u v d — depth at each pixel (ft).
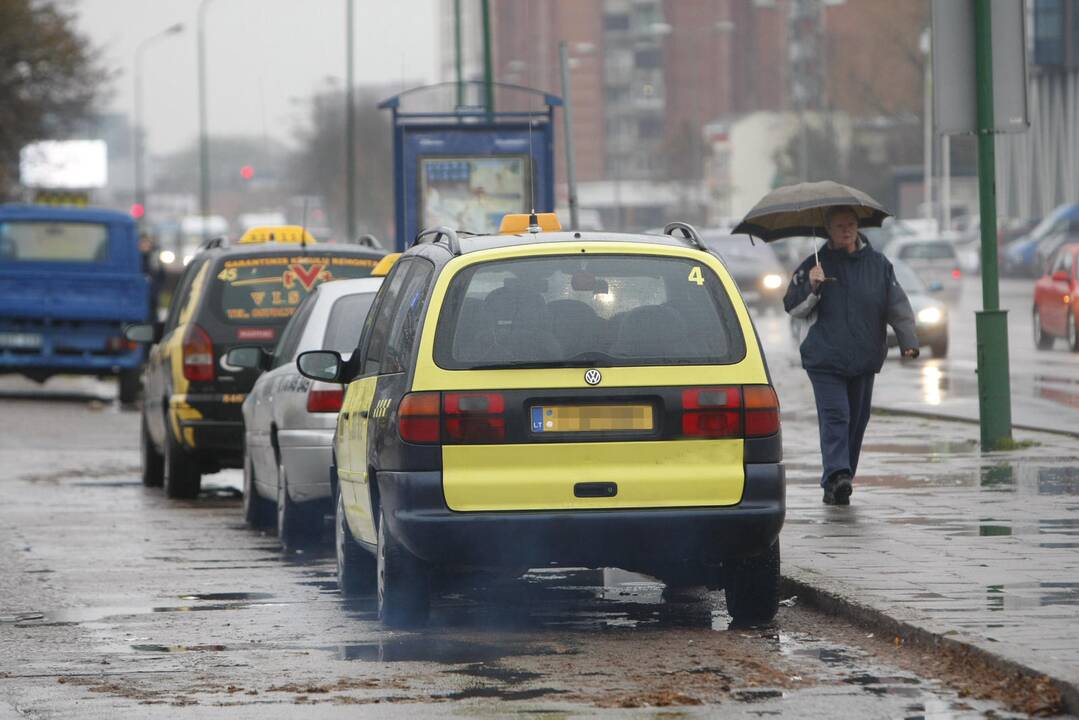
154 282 345.31
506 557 77.71
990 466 135.03
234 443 143.84
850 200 112.57
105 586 97.66
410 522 77.20
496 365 78.13
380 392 82.99
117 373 282.56
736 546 78.38
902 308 115.14
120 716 64.03
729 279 81.00
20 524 130.11
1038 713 61.57
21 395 302.45
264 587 97.25
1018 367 261.24
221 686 69.26
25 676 71.77
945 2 146.72
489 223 226.38
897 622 74.74
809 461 148.25
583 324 79.10
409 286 85.46
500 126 225.56
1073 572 86.07
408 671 71.46
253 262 145.38
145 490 158.71
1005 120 146.20
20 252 293.43
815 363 114.93
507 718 62.44
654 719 61.93
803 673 69.46
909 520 105.91
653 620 83.46
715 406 78.48
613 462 77.92
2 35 471.62
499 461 77.61
